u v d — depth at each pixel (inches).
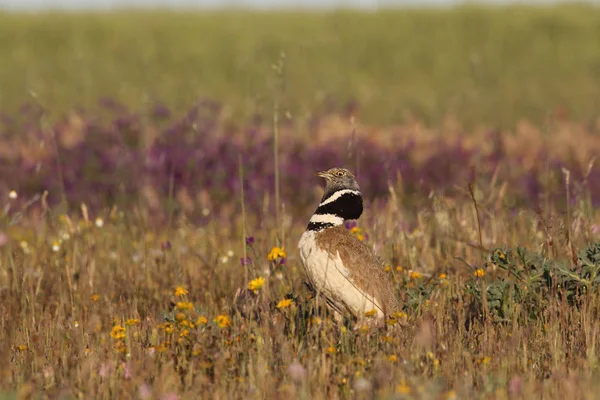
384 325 392.5
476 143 1048.8
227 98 1633.9
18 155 877.2
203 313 408.8
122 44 2016.5
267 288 426.0
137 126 938.7
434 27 2101.4
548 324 395.2
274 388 325.4
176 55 1946.4
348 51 1984.5
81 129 1007.6
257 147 894.4
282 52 581.0
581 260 425.7
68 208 784.3
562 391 318.7
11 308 450.3
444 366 343.9
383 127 1310.3
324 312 403.5
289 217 612.7
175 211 728.3
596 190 793.6
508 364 347.9
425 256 515.8
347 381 328.8
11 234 602.9
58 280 505.4
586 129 1200.2
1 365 347.6
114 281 519.2
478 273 430.6
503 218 556.7
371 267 413.1
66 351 380.2
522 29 2063.2
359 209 428.8
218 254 511.2
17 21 2121.1
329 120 1103.6
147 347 375.2
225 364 342.6
